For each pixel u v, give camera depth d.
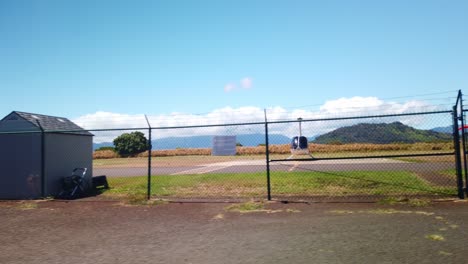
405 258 4.45
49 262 4.89
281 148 42.50
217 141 15.48
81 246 5.67
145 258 4.94
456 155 8.65
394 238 5.39
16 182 11.66
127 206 9.44
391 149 33.03
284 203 8.90
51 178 11.77
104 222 7.55
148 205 9.46
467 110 8.59
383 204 8.27
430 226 6.05
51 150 11.84
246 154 43.78
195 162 31.33
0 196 11.71
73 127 14.04
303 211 7.87
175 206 9.19
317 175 13.71
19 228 7.16
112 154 51.91
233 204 9.06
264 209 8.27
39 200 10.96
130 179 16.22
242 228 6.54
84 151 13.44
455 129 8.62
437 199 8.55
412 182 11.25
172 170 21.06
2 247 5.72
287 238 5.69
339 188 10.69
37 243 5.94
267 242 5.51
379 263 4.30
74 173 12.77
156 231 6.56
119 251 5.32
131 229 6.79
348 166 18.27
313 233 5.93
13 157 11.77
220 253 5.04
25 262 4.91
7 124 12.09
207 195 10.69
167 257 4.95
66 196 11.52
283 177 13.62
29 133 11.70
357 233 5.80
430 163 18.48
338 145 34.62
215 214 7.99
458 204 7.89
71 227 7.15
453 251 4.65
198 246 5.45
